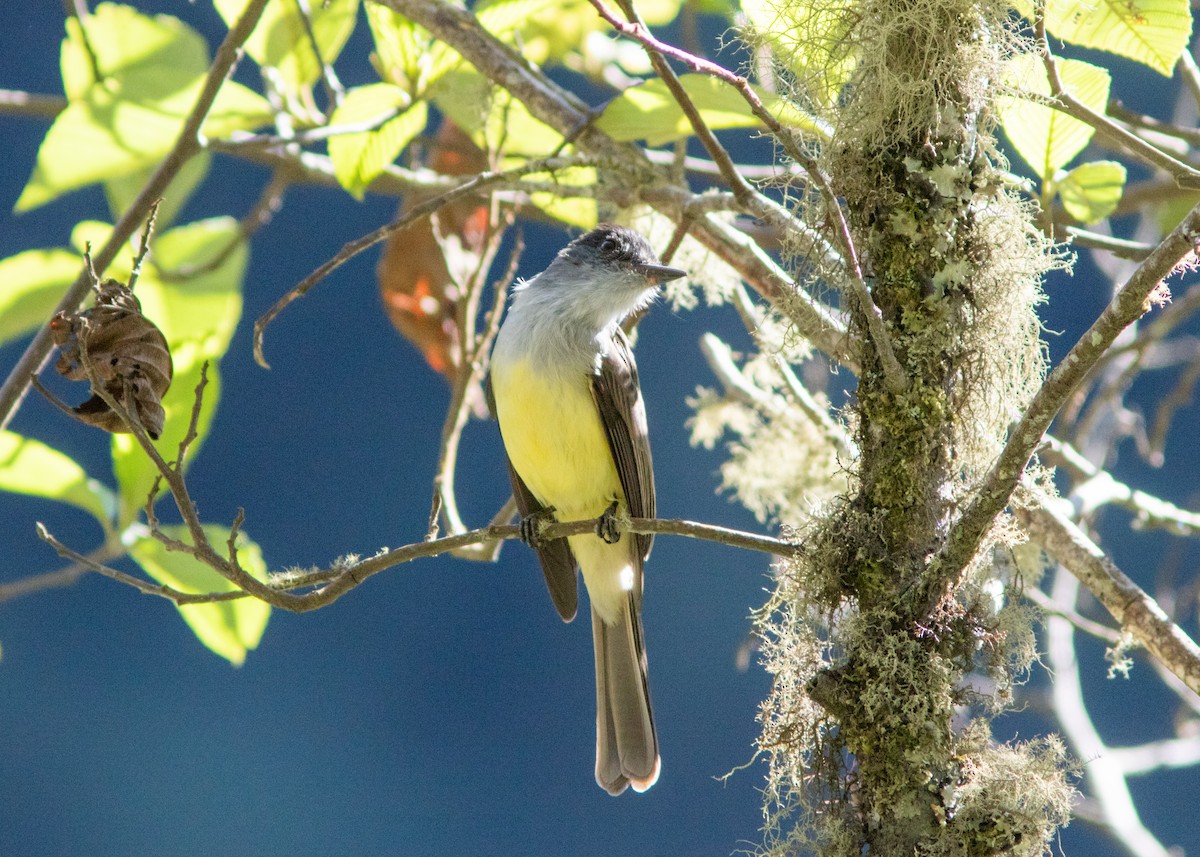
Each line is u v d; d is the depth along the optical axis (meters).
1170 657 6.82
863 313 5.95
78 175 9.10
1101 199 7.84
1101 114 7.53
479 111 9.22
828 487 9.19
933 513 5.79
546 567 9.27
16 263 9.52
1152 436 10.35
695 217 8.38
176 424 8.45
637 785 8.66
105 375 6.24
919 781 5.60
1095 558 7.07
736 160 15.68
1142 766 10.31
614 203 9.88
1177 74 16.33
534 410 8.91
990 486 5.45
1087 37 7.45
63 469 8.36
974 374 5.94
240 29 7.86
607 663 9.05
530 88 8.64
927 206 5.85
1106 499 8.62
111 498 8.48
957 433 5.92
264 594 6.22
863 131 5.96
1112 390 10.12
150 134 9.04
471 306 8.84
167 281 9.06
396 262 10.68
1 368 18.67
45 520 19.73
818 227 6.21
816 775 5.91
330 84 9.21
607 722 8.93
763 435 9.71
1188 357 11.76
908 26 5.86
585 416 8.92
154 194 7.98
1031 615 6.05
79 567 8.28
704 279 10.05
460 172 11.26
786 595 6.26
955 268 5.86
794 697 6.11
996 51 6.02
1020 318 6.13
